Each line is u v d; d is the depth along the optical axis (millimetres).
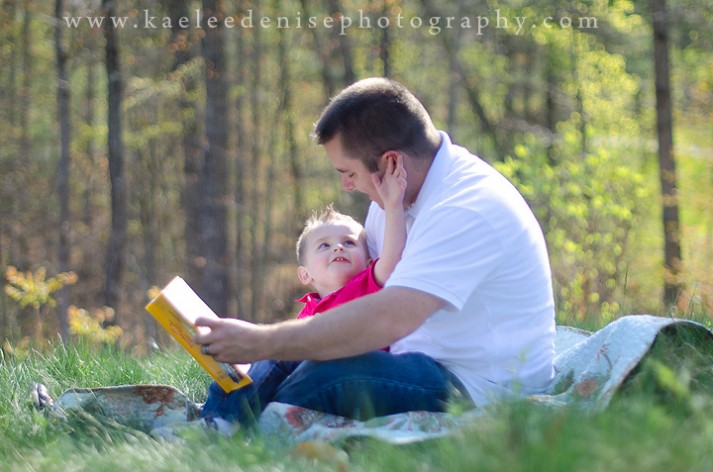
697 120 28953
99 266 34500
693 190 26750
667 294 20953
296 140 35219
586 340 5160
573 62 32281
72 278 17938
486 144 35938
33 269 33344
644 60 31938
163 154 36781
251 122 35406
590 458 3467
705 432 3672
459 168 5113
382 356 4855
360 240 6133
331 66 32688
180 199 36000
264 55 33719
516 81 33719
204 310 5066
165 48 29172
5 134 32344
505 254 4836
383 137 5145
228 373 4941
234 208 31500
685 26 24703
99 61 29125
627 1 25828
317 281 6148
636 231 19531
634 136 29969
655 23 24297
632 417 3908
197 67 27578
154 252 35594
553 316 5266
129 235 36906
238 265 33812
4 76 32094
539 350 5074
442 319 4977
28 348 8422
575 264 16562
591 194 17250
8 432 5176
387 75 29344
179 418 5344
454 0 28719
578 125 31219
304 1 29828
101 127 31797
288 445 4531
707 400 4406
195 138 30203
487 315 4914
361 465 3965
